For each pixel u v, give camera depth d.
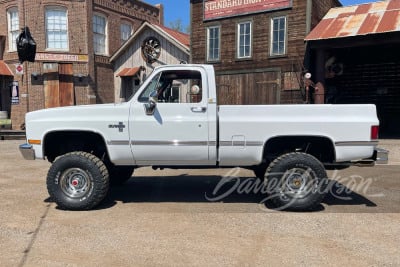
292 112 5.12
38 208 5.35
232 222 4.68
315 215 4.98
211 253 3.72
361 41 11.38
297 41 13.47
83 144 5.73
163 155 5.29
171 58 17.95
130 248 3.85
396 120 15.06
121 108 5.29
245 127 5.13
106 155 5.84
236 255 3.67
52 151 5.77
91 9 18.83
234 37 14.86
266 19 14.09
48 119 5.34
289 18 13.57
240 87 14.85
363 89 15.59
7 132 16.67
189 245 3.93
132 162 5.39
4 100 19.53
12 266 3.44
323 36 11.61
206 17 15.43
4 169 8.67
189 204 5.59
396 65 14.91
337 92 16.00
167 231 4.35
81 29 18.72
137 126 5.23
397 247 3.87
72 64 18.69
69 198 5.21
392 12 12.16
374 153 5.13
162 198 5.97
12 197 5.98
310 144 5.47
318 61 12.24
